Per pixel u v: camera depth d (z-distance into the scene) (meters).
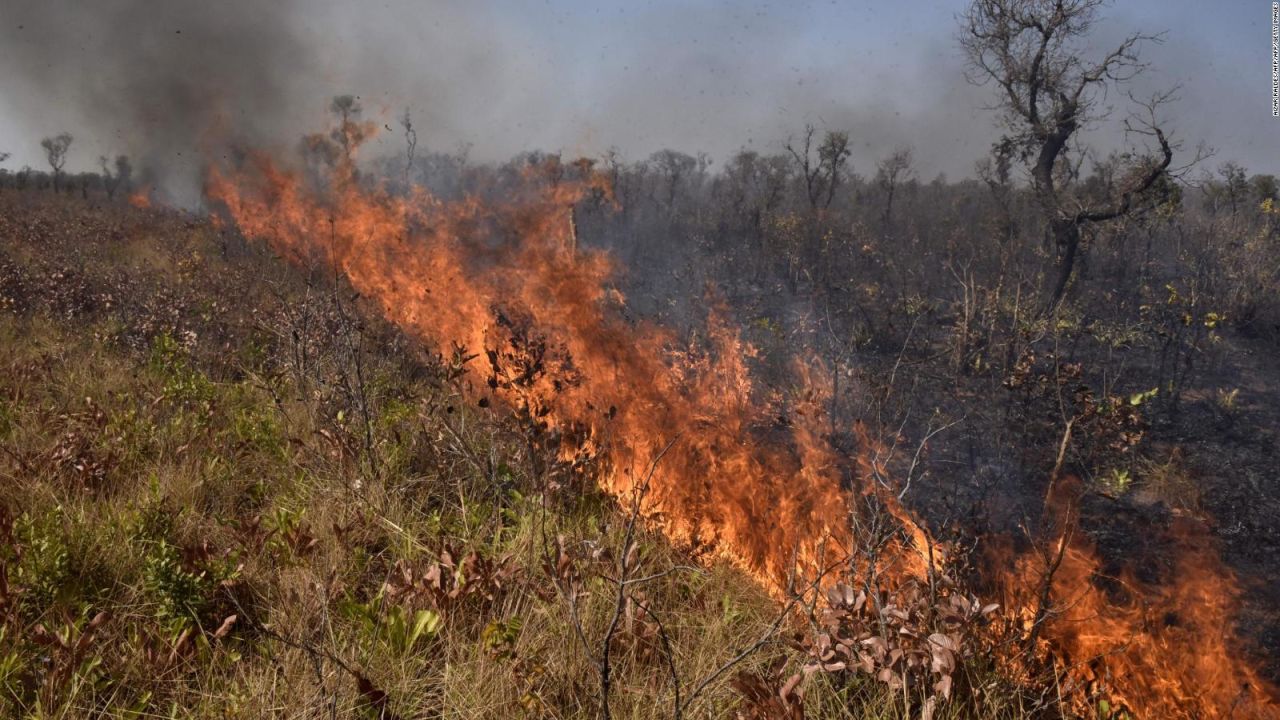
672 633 3.33
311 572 3.53
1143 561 5.29
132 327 8.23
